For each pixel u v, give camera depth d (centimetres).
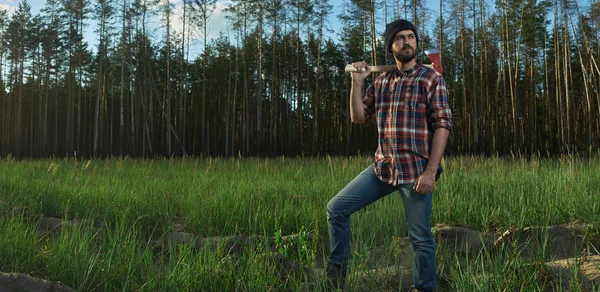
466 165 1084
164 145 4184
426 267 289
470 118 3709
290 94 4200
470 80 3691
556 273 311
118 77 4266
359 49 3534
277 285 314
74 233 381
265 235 355
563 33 2903
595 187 674
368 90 330
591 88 3108
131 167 1325
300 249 365
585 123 3506
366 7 2511
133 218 550
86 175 995
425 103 294
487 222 522
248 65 4088
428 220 292
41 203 616
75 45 3722
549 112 3064
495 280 292
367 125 3950
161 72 4288
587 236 439
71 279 312
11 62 4325
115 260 335
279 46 3906
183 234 509
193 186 838
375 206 554
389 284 331
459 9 2955
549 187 673
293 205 664
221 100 4603
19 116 3941
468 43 3309
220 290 298
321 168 1208
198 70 4425
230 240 445
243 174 1049
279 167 1260
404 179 292
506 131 2844
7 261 330
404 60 298
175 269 303
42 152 4016
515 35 3203
